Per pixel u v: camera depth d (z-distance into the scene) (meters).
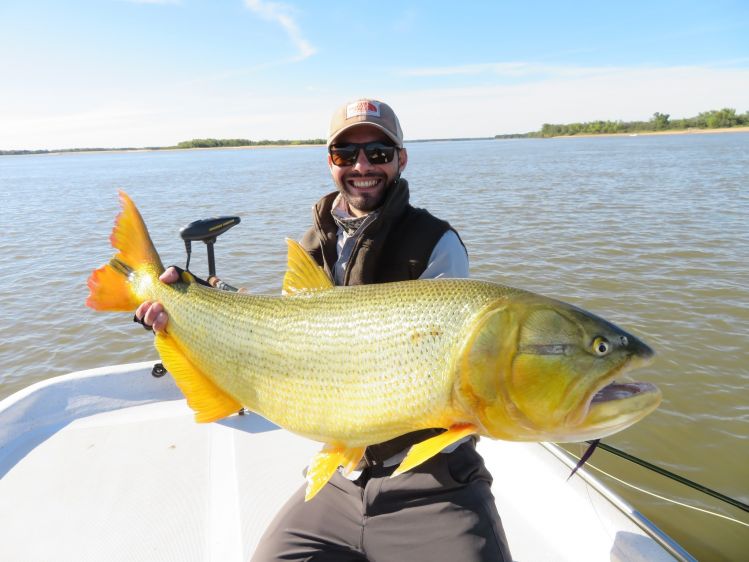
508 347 0.90
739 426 2.46
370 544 1.13
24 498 1.46
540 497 1.44
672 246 5.30
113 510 1.42
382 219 1.18
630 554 1.21
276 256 5.65
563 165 18.80
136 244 1.31
